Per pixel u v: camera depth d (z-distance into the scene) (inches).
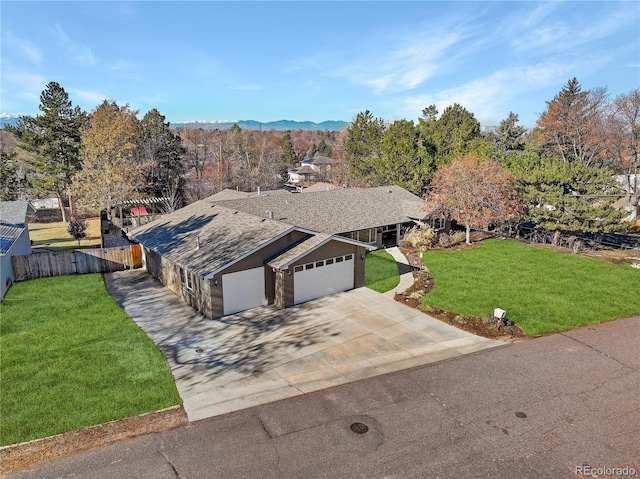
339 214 1037.2
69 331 565.9
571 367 474.0
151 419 376.8
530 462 324.2
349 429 363.6
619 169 1630.2
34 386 427.5
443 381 444.1
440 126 1945.1
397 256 979.9
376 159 1674.5
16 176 1895.9
